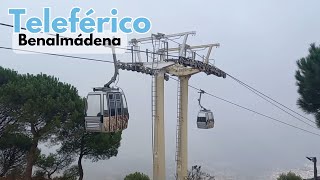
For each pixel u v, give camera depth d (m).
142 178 21.08
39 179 22.77
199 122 27.88
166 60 21.45
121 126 16.08
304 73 15.30
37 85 21.89
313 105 15.27
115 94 15.69
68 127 21.47
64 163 23.50
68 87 23.44
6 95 20.69
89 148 23.30
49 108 20.97
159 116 21.62
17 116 21.34
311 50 15.65
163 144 21.66
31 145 22.00
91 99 15.22
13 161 22.77
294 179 25.86
